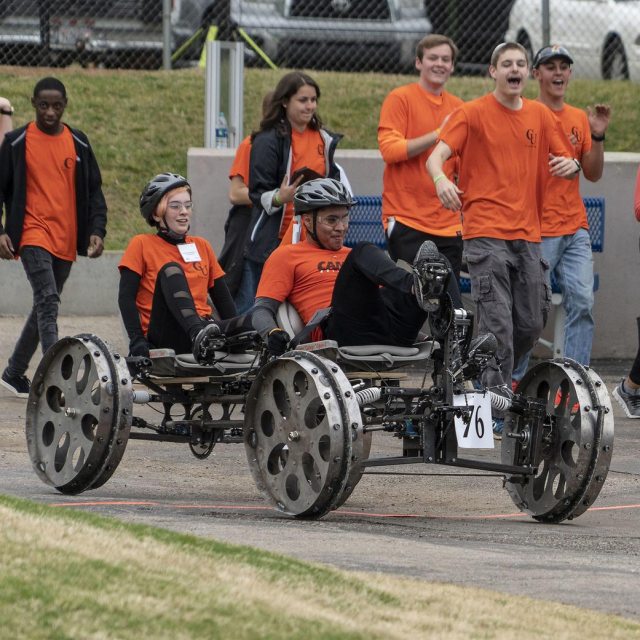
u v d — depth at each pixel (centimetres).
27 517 1506
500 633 1251
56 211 3122
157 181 2359
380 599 1319
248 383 2145
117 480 2325
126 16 5197
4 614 1129
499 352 2734
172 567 1330
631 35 5453
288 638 1140
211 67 4078
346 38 5291
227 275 3109
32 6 5103
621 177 3906
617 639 1280
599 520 2106
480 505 2233
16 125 4869
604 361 3916
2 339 3831
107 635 1102
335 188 2197
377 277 2028
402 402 2052
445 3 5362
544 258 2934
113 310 4206
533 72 3175
